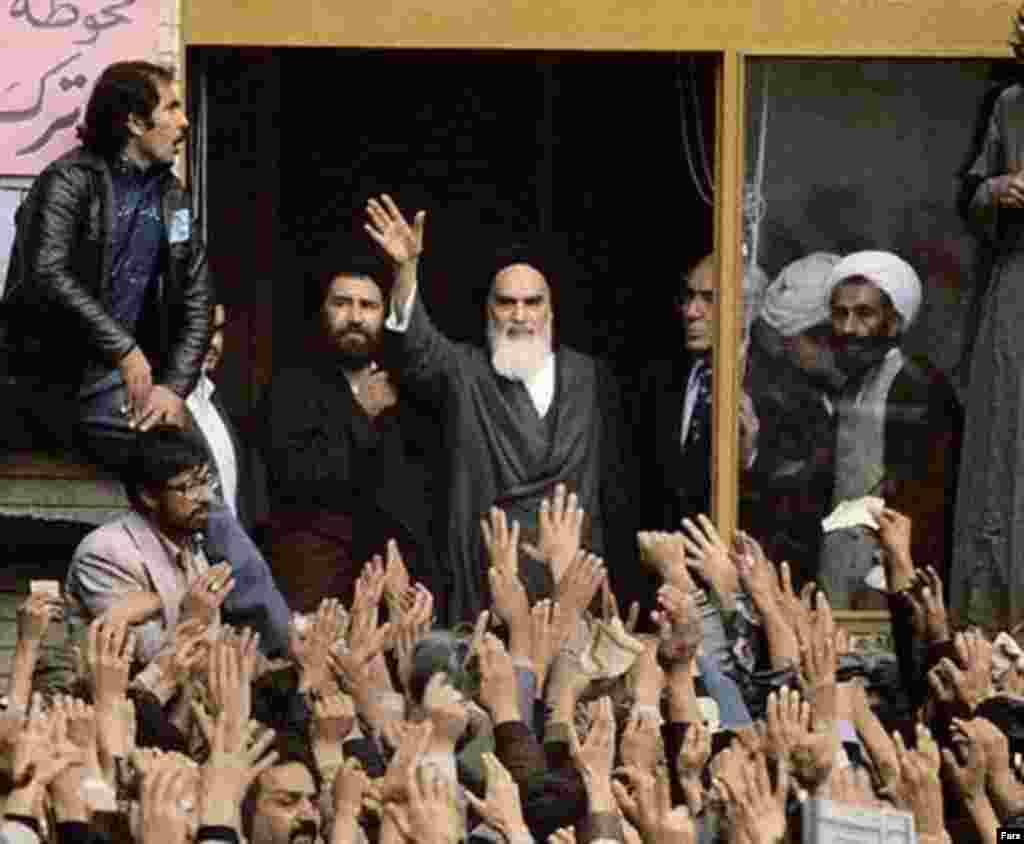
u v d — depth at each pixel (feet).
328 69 135.13
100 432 126.41
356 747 108.47
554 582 117.91
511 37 134.51
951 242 134.72
